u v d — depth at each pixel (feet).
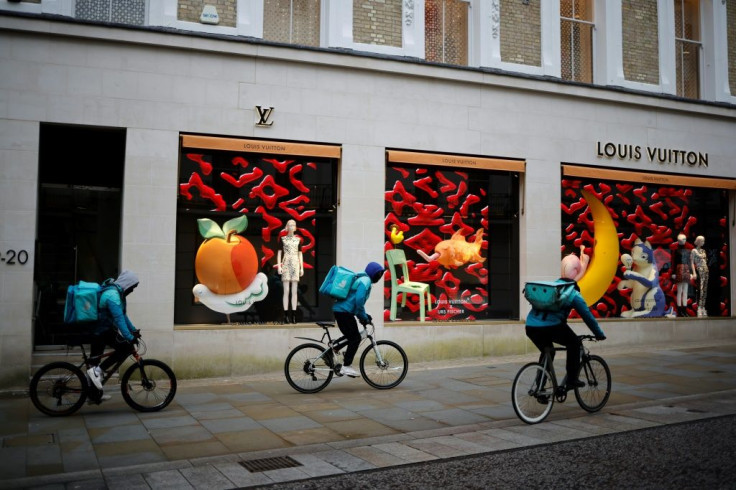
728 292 52.65
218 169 38.22
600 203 47.96
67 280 39.29
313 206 40.14
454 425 24.53
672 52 50.88
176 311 37.01
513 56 45.47
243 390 32.22
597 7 49.37
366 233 40.34
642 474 18.07
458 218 43.60
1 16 33.40
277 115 38.65
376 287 40.32
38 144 34.17
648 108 49.39
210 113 37.32
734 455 19.84
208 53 37.42
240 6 38.58
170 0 37.14
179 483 17.95
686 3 53.52
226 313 37.96
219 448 21.44
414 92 42.01
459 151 42.93
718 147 52.06
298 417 25.93
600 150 47.34
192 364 36.11
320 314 39.83
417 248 42.34
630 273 48.52
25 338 33.12
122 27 35.40
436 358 41.47
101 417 26.11
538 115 45.52
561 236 46.39
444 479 18.06
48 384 26.25
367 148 40.65
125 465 19.61
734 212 52.65
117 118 35.53
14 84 33.83
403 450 21.15
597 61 49.08
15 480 18.16
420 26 42.78
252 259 38.63
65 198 39.45
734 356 42.11
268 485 17.79
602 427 23.95
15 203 33.47
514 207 45.21
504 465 19.31
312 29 41.27
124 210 35.58
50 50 34.50
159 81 36.42
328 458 20.29
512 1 45.73
